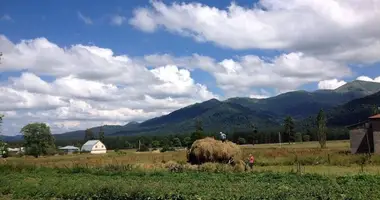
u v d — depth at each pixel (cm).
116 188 2255
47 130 13875
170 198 2053
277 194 2027
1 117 3309
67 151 18638
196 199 2006
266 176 3123
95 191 2291
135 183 2592
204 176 3219
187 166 3866
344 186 2380
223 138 4375
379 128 6506
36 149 13462
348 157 4716
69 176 3506
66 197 2372
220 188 2367
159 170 3747
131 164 4175
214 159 4112
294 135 16600
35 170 4069
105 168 3919
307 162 4669
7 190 2681
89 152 17275
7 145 3409
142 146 15675
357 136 6788
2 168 4088
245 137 17075
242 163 3947
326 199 1944
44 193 2469
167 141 17212
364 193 2114
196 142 4247
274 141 17000
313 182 2652
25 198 2450
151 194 2105
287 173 3225
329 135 17662
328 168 4069
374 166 4197
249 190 2239
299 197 1958
